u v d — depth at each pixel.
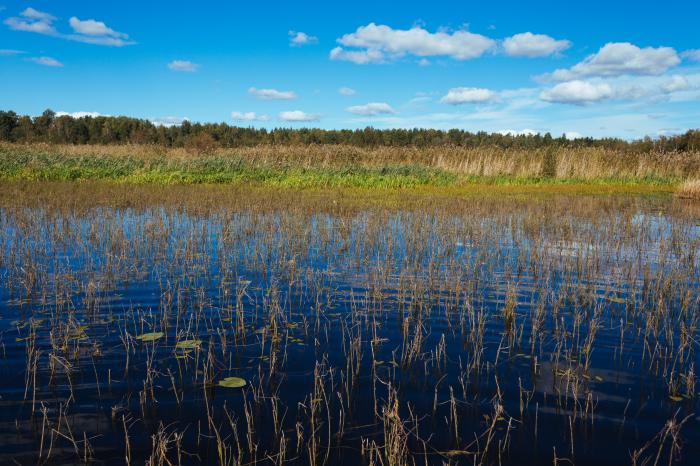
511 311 5.98
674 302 6.69
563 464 3.34
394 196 18.14
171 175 21.19
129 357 4.92
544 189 22.73
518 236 11.01
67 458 3.35
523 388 4.38
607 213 14.80
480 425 3.80
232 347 5.20
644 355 5.08
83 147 35.38
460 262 8.75
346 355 5.02
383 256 9.18
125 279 7.53
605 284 7.59
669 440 3.60
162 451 3.23
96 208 13.66
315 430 3.72
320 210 14.23
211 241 9.98
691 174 27.80
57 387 4.30
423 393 4.29
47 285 7.18
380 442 3.61
